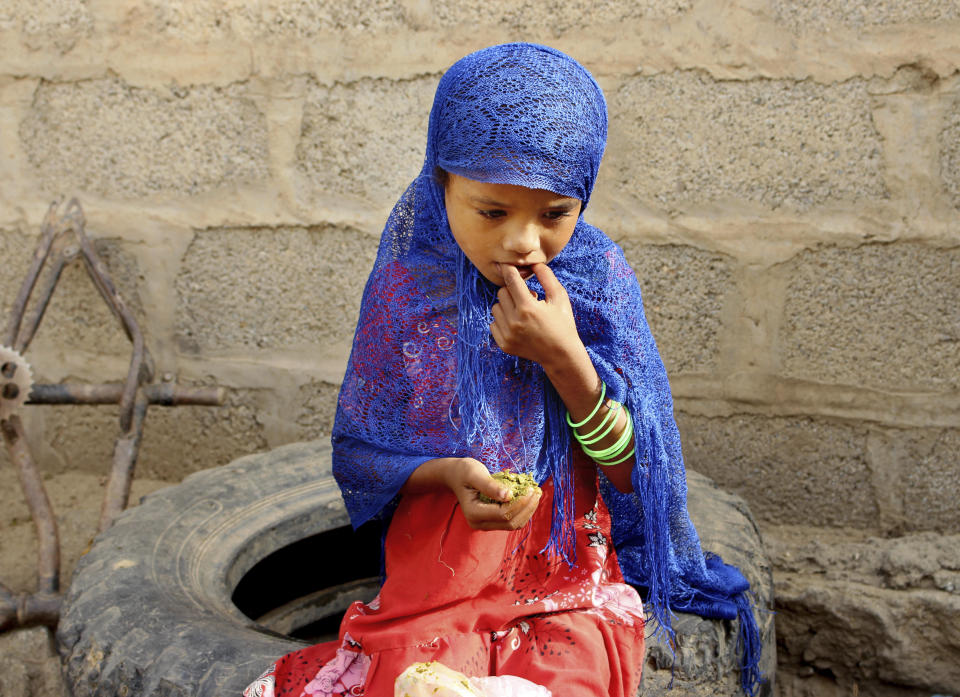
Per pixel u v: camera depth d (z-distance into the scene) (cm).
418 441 163
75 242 296
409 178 284
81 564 203
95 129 295
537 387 159
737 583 181
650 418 162
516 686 136
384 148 283
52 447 325
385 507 176
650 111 265
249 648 168
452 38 271
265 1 277
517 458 160
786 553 271
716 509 221
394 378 161
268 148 289
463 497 145
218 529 223
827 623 259
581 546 162
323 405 307
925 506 275
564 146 136
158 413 316
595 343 162
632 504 178
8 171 303
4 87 296
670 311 279
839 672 263
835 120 255
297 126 285
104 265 295
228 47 282
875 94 251
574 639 145
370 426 165
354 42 276
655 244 275
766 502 287
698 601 177
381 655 145
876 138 254
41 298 288
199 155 293
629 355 162
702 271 274
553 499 161
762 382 278
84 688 172
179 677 164
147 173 297
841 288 266
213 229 298
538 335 142
